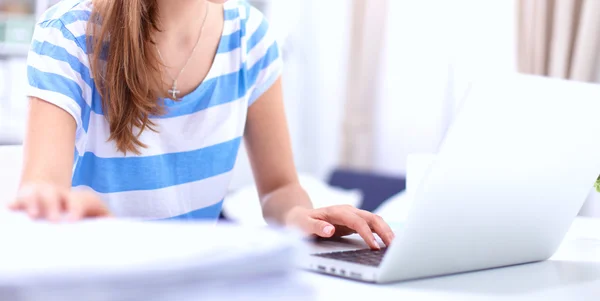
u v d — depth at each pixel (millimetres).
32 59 1049
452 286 703
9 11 2971
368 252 794
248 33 1292
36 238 492
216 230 555
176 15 1170
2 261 424
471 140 646
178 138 1208
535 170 752
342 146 3416
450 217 686
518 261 866
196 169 1244
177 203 1239
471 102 630
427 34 3191
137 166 1177
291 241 526
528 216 798
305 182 3084
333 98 3619
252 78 1309
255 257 482
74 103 1038
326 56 3633
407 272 698
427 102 3209
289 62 3717
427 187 639
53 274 402
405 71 3285
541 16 2424
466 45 3016
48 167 955
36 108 1007
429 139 3209
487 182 698
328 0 3602
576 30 2385
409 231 656
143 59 1118
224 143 1271
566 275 809
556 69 2391
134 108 1126
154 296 429
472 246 748
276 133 1340
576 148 797
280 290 499
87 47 1104
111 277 413
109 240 494
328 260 722
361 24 3344
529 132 710
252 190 2881
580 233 1180
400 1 3285
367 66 3342
